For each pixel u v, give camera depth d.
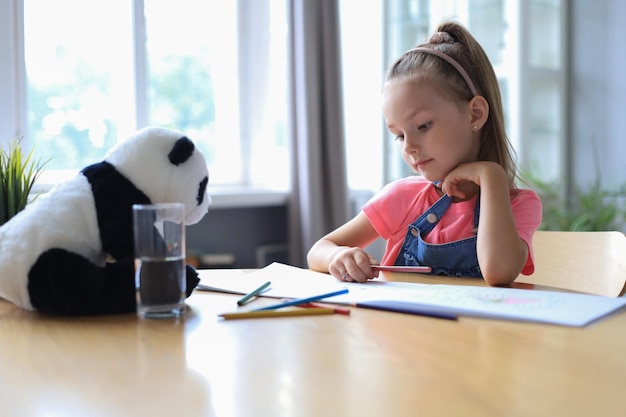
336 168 2.63
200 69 2.74
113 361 0.61
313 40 2.56
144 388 0.53
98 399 0.51
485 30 2.99
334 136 2.62
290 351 0.63
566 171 3.43
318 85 2.58
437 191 1.34
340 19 2.61
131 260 0.82
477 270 1.18
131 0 2.50
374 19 2.84
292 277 1.04
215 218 2.67
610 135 3.29
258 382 0.54
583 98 3.38
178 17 2.66
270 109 2.90
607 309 0.78
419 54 1.20
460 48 1.23
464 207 1.26
